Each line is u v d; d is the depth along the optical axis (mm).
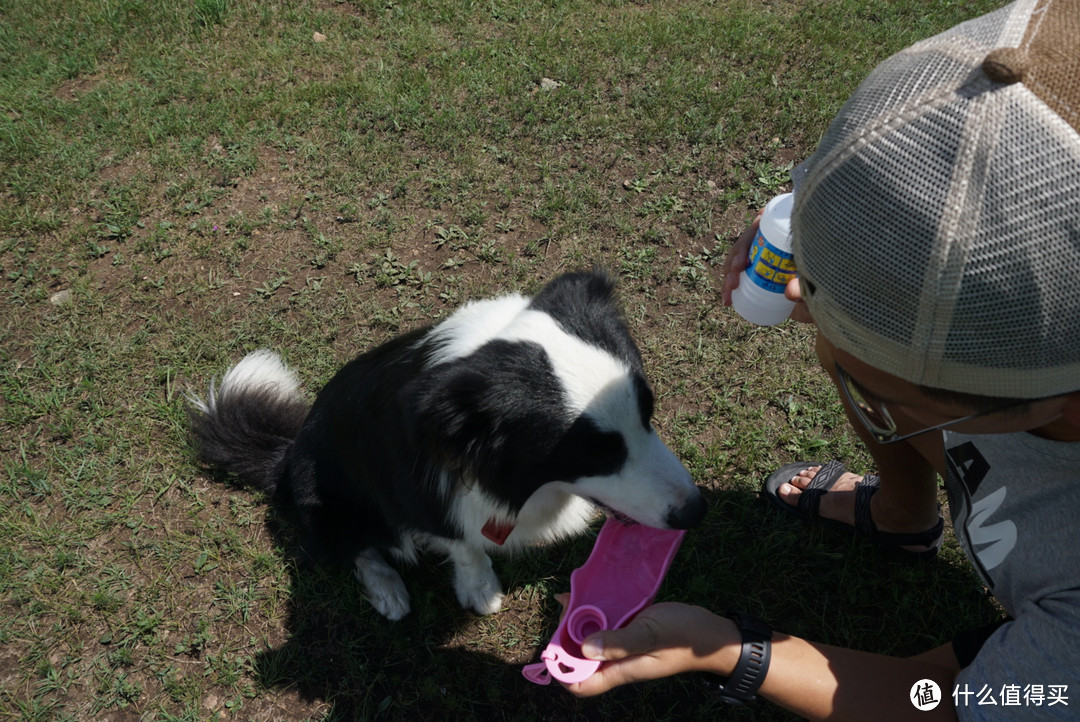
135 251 3812
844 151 957
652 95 4383
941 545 2643
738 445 2982
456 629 2619
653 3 5176
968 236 854
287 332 3438
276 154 4246
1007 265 851
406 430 2135
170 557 2760
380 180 4031
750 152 4035
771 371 3180
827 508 2666
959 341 932
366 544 2736
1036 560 1400
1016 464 1463
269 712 2443
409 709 2443
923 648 2475
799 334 3295
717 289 3471
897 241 905
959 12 4898
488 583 2645
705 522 2773
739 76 4477
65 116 4496
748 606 2592
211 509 2916
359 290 3602
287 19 5191
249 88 4652
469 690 2471
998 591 1588
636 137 4164
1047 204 824
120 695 2471
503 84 4449
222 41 5062
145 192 4047
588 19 5012
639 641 1508
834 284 1017
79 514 2889
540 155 4117
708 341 3289
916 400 1134
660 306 3443
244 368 2977
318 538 2658
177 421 3119
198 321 3518
